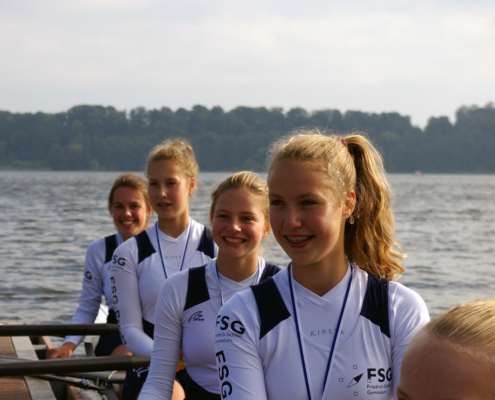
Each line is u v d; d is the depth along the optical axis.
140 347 3.64
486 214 33.09
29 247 16.05
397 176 144.50
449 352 0.89
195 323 2.81
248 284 2.96
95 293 5.07
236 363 1.80
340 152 1.78
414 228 24.50
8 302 9.52
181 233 4.10
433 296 11.22
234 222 2.85
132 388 3.45
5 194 44.69
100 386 4.19
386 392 1.78
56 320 8.47
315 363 1.77
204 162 139.25
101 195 45.00
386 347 1.79
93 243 5.09
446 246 18.69
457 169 151.62
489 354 0.87
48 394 3.99
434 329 0.94
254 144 138.12
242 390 1.77
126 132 146.75
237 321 1.83
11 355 4.94
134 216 4.95
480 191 67.00
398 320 1.80
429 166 151.38
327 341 1.78
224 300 2.86
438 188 73.56
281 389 1.77
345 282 1.83
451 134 154.75
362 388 1.75
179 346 2.86
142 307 3.94
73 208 30.86
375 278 1.88
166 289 2.83
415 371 0.93
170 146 4.14
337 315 1.80
